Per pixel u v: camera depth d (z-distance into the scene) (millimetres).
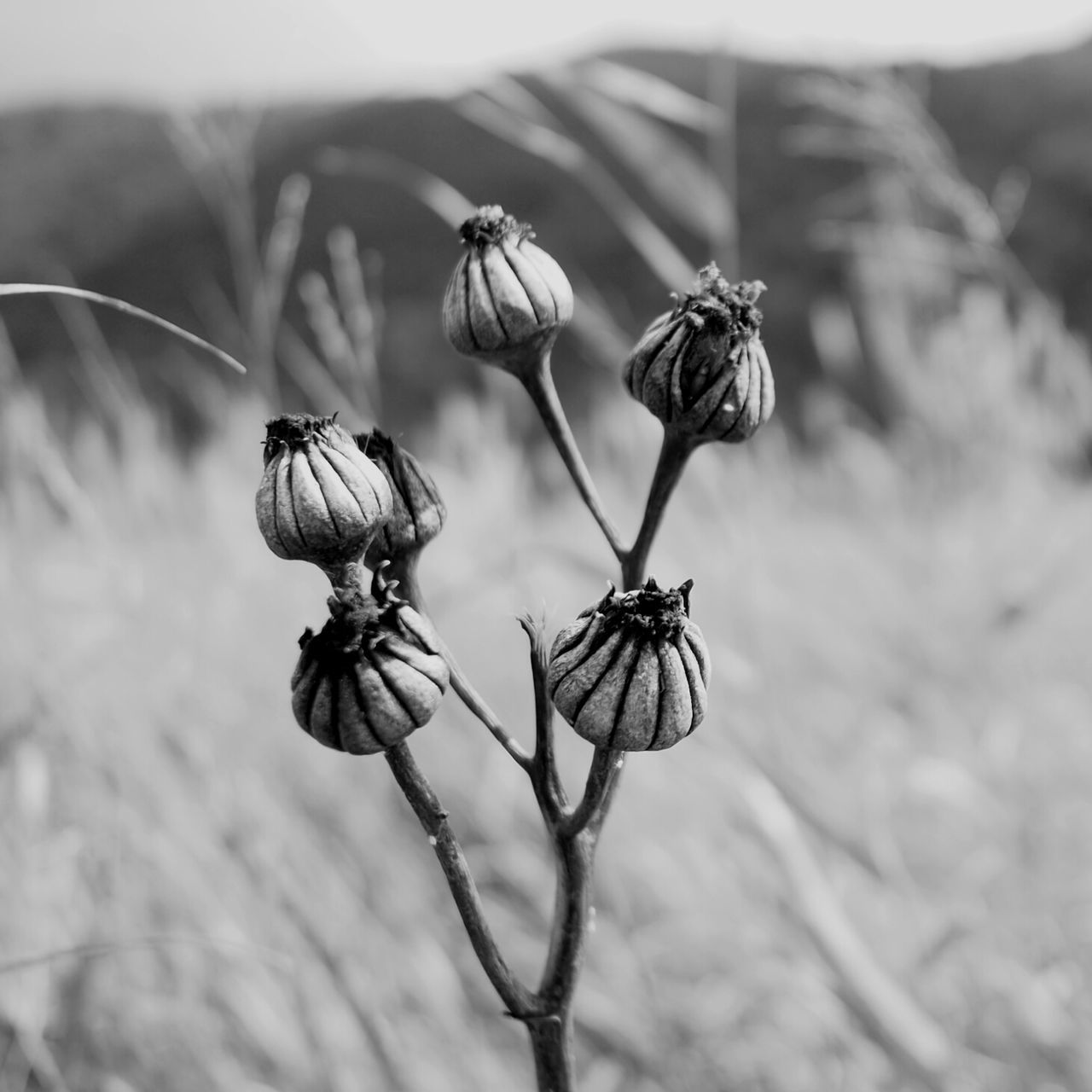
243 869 457
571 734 600
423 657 263
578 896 274
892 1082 431
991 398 792
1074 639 675
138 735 498
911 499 860
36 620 508
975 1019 450
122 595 542
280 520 269
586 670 262
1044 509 772
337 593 264
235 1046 425
